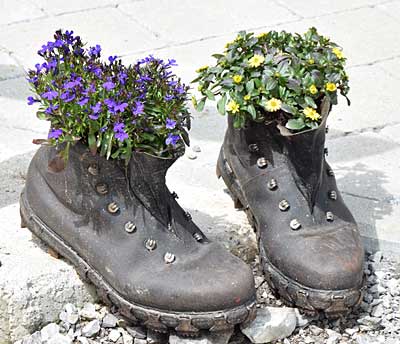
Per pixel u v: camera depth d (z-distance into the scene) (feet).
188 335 7.70
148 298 7.56
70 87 7.44
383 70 13.52
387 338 8.30
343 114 12.25
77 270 8.13
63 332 8.07
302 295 7.95
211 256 7.80
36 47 13.73
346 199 10.25
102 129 7.40
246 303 7.59
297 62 8.37
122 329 8.11
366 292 8.82
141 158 7.57
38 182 8.30
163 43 13.99
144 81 7.78
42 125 11.75
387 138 11.71
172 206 7.96
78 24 14.49
